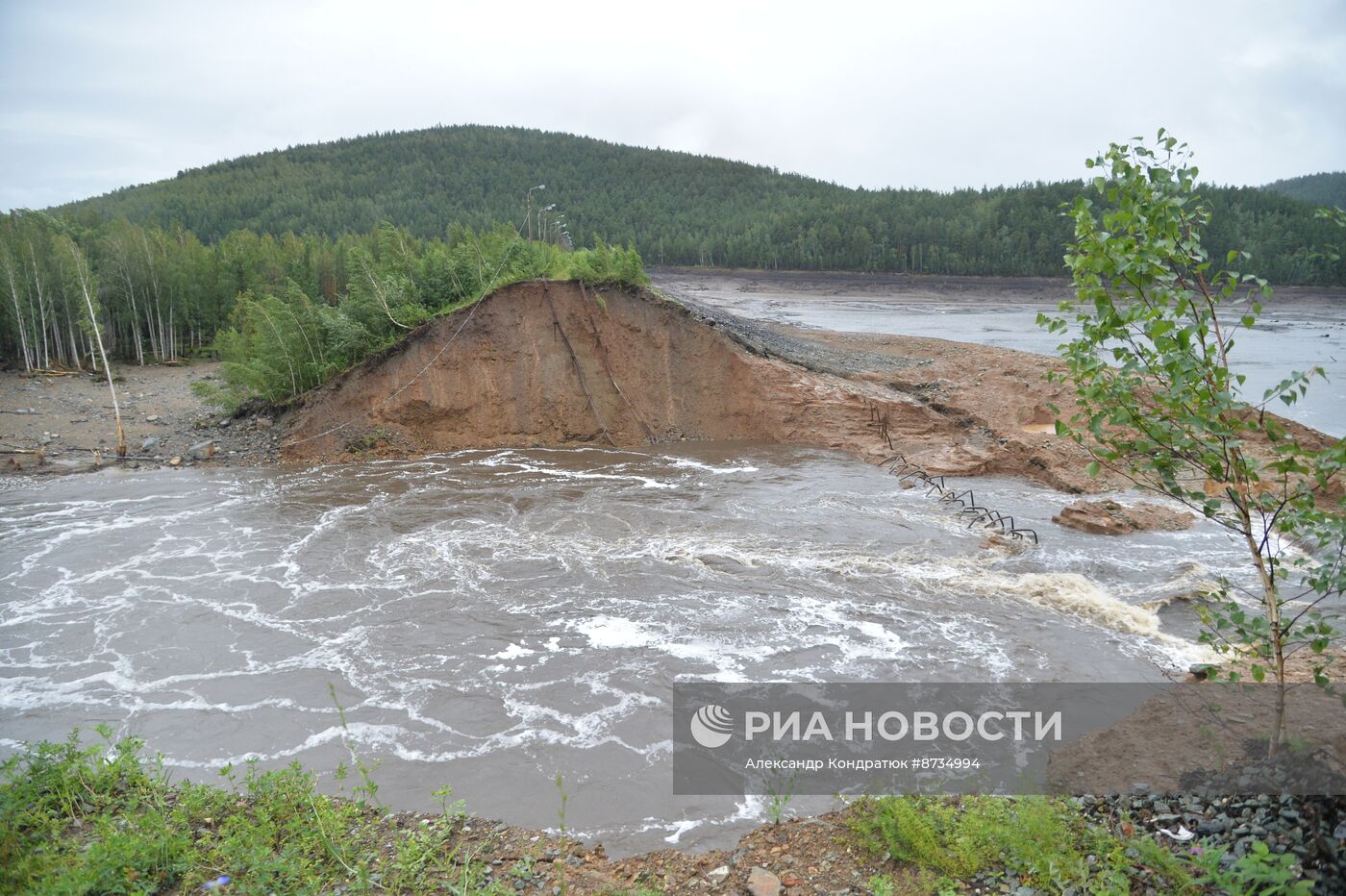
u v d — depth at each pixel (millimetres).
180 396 43438
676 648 15820
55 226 64375
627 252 38688
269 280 61594
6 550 22125
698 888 8453
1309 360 53188
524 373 36375
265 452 33344
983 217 127562
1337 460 6332
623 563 20625
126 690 14656
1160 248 6844
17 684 14922
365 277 36531
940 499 26469
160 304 56812
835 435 34781
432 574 20078
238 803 9648
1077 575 19062
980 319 82562
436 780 11578
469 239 43219
